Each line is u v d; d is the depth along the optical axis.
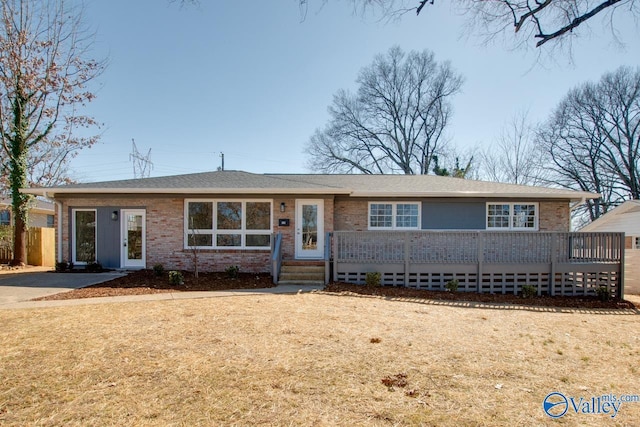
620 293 10.15
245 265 12.59
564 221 13.09
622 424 3.13
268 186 12.55
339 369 4.22
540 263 10.33
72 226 12.98
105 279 10.98
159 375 3.99
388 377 4.02
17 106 15.65
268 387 3.73
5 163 16.84
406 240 10.59
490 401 3.51
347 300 8.48
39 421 3.06
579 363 4.61
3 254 17.28
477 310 7.97
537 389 3.81
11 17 15.16
